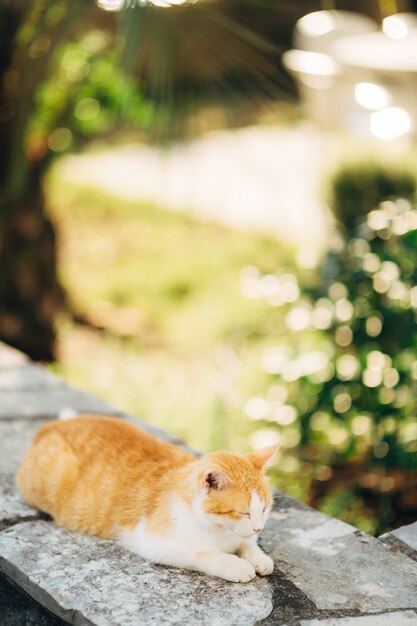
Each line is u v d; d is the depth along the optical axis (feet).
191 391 17.78
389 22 25.99
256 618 8.14
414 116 22.89
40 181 19.20
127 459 9.61
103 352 20.13
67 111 18.98
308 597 8.53
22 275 19.36
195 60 13.92
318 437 14.40
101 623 7.97
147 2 12.64
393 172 21.07
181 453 9.84
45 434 10.30
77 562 8.98
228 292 22.31
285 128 26.68
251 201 27.02
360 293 14.26
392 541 9.75
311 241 23.47
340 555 9.39
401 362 13.64
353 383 13.88
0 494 10.47
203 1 13.39
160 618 8.07
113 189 29.32
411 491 13.50
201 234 25.54
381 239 14.57
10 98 17.84
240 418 15.94
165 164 14.20
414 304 13.83
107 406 13.55
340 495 13.48
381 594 8.65
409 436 13.61
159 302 22.52
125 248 25.55
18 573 8.84
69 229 26.61
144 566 8.95
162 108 13.84
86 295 23.00
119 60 13.60
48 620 8.44
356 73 23.52
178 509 8.85
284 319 18.35
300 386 14.48
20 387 14.14
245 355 18.70
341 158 21.56
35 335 19.70
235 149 28.71
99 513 9.43
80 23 15.89
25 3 16.21
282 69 26.35
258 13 30.07
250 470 8.80
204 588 8.58
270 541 9.64
